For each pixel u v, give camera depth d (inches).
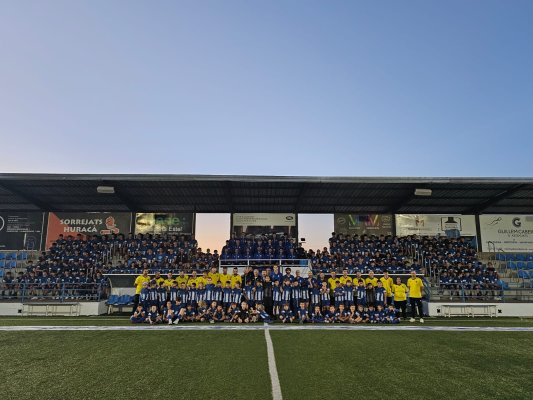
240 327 568.4
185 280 693.3
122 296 831.1
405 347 420.8
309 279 690.8
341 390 273.7
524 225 1090.1
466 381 298.7
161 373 313.1
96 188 892.0
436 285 913.5
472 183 836.0
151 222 1072.2
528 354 394.0
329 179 827.4
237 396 260.7
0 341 450.0
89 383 288.4
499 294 858.8
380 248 995.3
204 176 818.8
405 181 826.2
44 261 936.9
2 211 1059.3
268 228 1070.4
